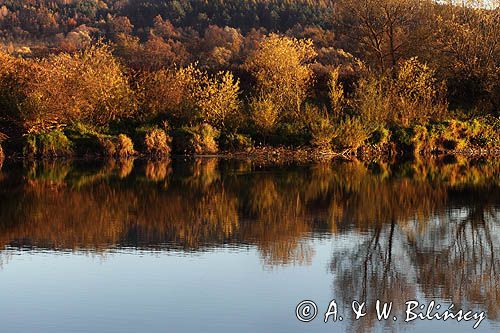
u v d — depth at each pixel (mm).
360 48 46906
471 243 17016
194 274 14234
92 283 13609
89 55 35094
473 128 36906
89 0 118688
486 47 39250
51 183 25297
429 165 31547
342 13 46281
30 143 31812
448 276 14359
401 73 37188
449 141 36312
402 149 35406
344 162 32281
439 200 22531
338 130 34250
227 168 29672
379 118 35562
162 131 33812
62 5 117188
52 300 12672
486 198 22938
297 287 13539
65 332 11258
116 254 15727
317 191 24062
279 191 23984
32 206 21156
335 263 15148
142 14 110188
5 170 28359
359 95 36312
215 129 34812
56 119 33062
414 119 36500
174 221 19172
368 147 34938
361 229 18344
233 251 16047
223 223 18969
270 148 34312
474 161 33312
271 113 34750
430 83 37250
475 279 14180
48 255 15641
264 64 37719
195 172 28359
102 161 31469
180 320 11781
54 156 32188
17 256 15547
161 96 35750
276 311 12281
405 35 45062
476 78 38781
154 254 15758
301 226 18656
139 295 12977
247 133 35375
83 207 21062
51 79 33156
